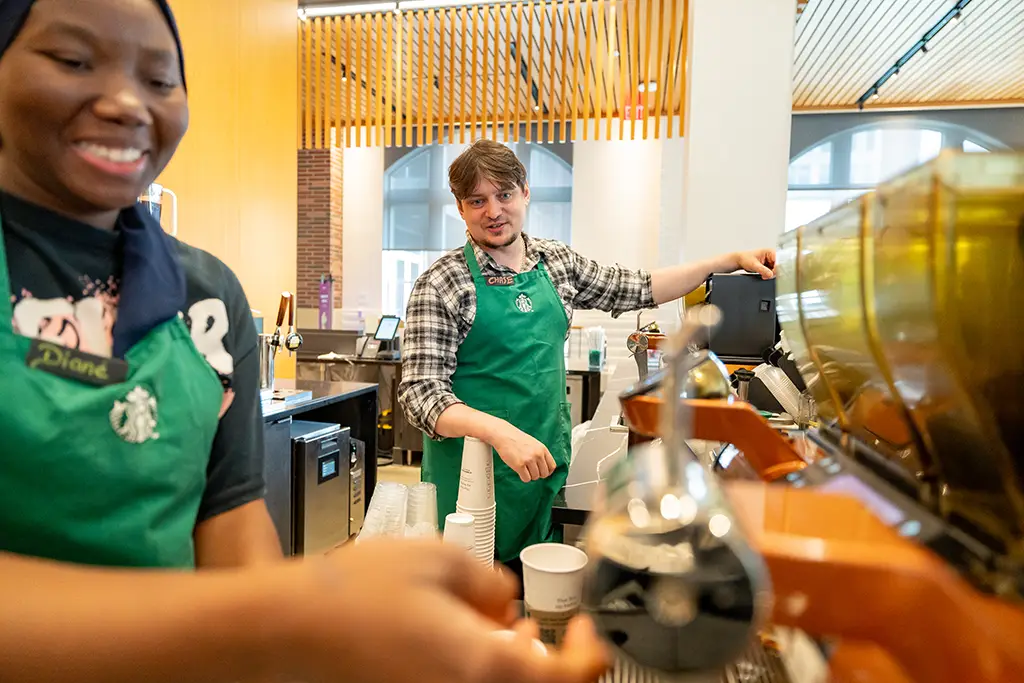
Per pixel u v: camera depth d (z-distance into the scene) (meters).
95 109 0.53
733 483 0.41
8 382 0.54
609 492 0.33
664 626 0.28
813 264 0.56
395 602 0.25
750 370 1.50
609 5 4.08
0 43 0.52
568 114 5.12
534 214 8.09
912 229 0.36
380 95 4.56
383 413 5.18
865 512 0.36
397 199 8.59
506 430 1.24
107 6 0.52
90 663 0.26
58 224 0.61
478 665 0.25
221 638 0.25
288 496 2.42
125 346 0.64
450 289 1.52
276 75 4.01
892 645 0.31
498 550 1.45
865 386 0.50
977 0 4.67
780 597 0.31
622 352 6.65
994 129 7.21
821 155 7.53
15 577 0.29
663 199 5.90
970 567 0.32
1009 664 0.28
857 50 5.65
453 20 4.28
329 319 6.78
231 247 3.63
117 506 0.60
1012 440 0.35
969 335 0.34
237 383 0.80
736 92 3.05
